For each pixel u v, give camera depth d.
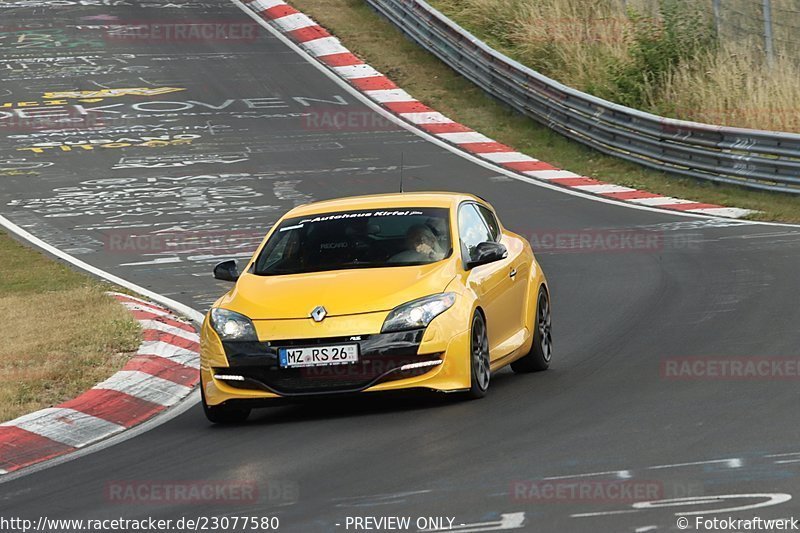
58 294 50.66
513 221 69.38
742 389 30.02
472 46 109.38
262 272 33.12
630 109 87.88
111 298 49.38
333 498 22.47
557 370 35.59
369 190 79.69
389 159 89.25
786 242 58.03
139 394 35.38
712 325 40.22
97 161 89.38
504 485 22.27
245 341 30.17
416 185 80.94
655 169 85.06
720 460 23.03
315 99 106.44
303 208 36.00
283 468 25.41
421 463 24.66
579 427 27.00
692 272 51.94
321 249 33.16
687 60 99.88
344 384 29.64
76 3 138.12
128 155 90.81
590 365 35.78
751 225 64.81
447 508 21.03
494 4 120.94
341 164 87.62
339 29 125.06
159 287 55.78
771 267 51.25
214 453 27.84
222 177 84.25
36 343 40.53
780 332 37.69
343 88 109.56
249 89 109.19
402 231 33.22
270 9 133.38
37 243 68.12
